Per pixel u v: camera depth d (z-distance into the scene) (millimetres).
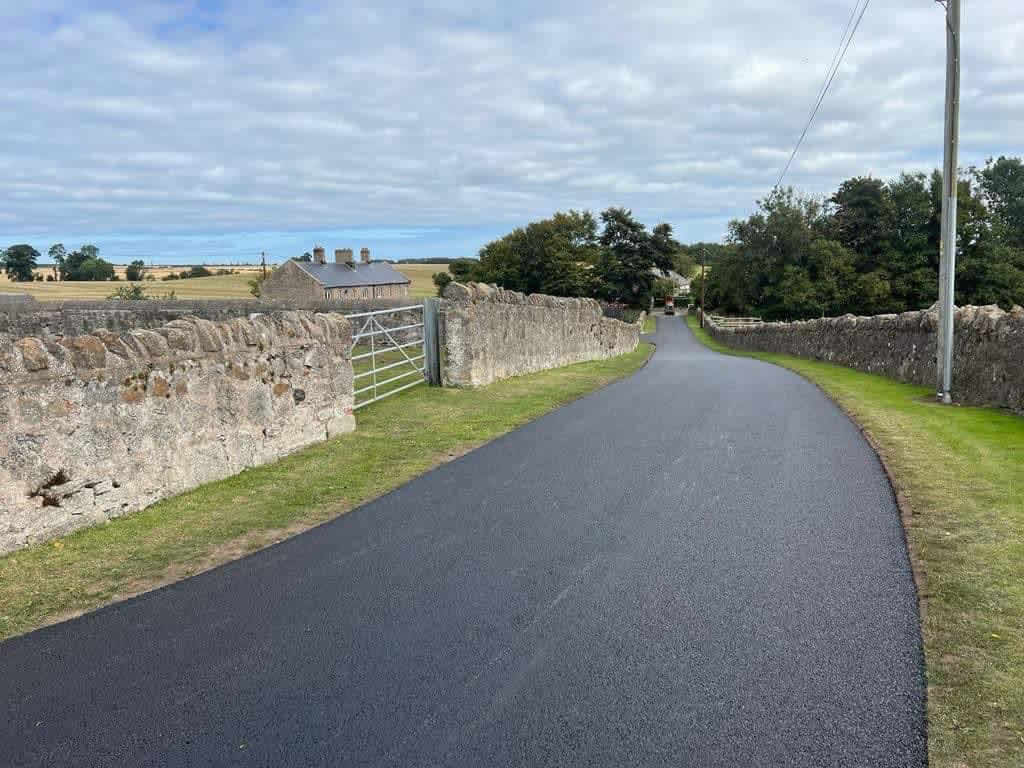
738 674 3797
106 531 6289
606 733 3320
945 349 13062
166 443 7250
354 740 3305
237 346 8312
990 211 90000
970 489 7109
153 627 4461
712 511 6508
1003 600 4586
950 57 12664
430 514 6586
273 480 7969
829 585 4883
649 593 4805
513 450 9133
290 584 5082
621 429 10383
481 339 15508
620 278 98688
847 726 3334
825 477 7621
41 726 3463
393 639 4238
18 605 4816
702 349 45906
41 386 5973
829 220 87188
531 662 3955
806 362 25828
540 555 5516
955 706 3457
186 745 3295
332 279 66938
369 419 11555
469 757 3170
